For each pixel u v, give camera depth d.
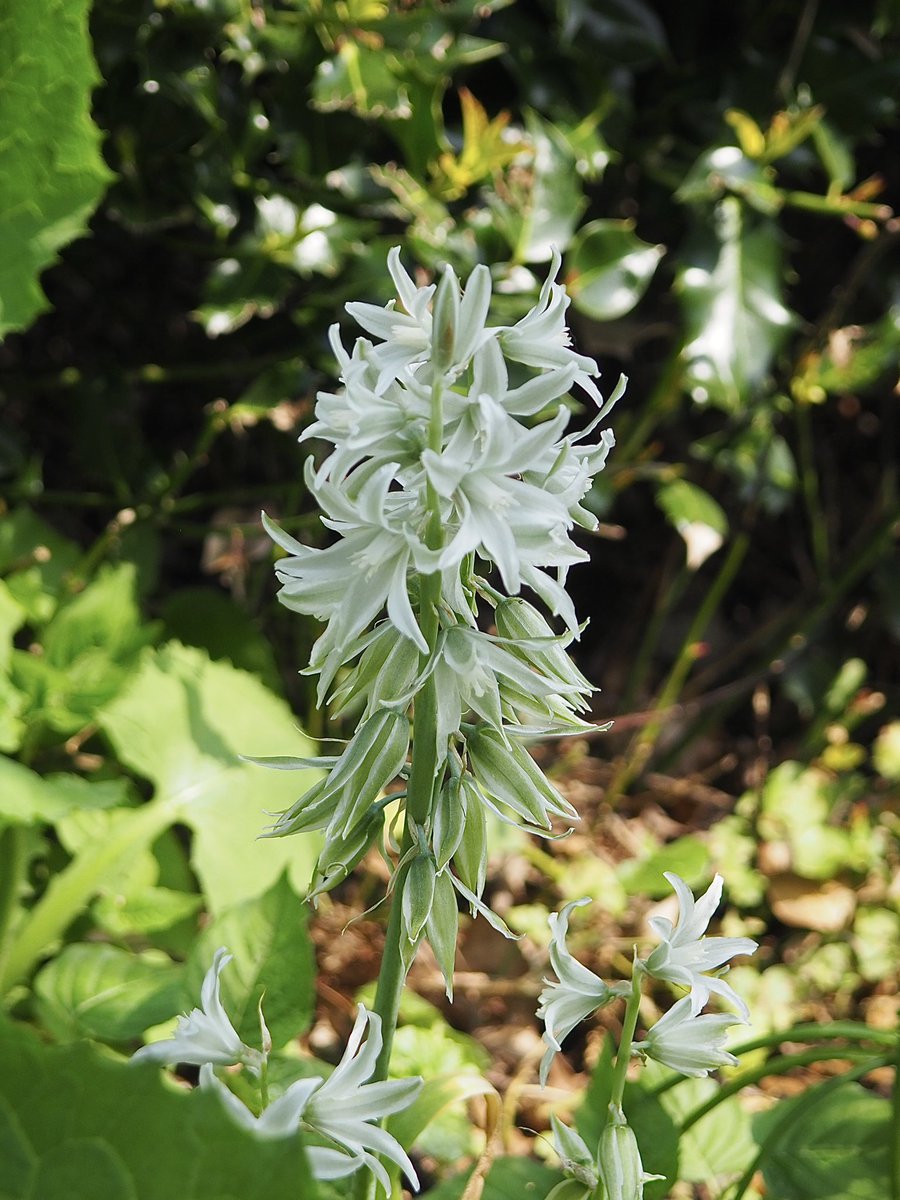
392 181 0.57
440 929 0.23
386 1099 0.23
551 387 0.21
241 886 0.46
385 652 0.22
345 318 0.58
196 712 0.50
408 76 0.54
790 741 0.79
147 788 0.60
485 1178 0.32
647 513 0.80
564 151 0.59
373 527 0.21
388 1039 0.24
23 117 0.44
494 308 0.58
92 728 0.55
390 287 0.57
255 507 0.70
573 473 0.22
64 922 0.43
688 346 0.61
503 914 0.64
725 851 0.67
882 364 0.64
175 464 0.66
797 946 0.65
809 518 0.82
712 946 0.25
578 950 0.61
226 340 0.65
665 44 0.64
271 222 0.57
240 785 0.49
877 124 0.71
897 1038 0.33
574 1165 0.25
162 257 0.66
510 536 0.20
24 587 0.54
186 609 0.64
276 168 0.60
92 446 0.61
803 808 0.68
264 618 0.68
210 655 0.63
